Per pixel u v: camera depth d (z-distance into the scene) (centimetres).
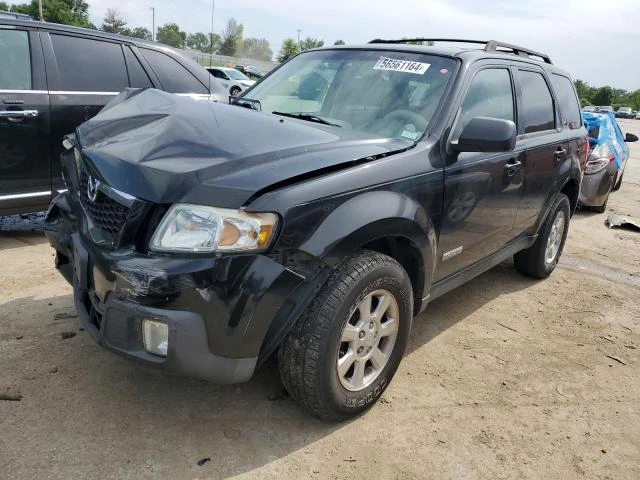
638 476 262
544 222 474
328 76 364
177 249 220
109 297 231
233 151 242
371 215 254
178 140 250
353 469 248
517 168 382
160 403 279
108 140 270
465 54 352
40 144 482
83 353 315
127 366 306
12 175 473
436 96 326
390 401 300
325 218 240
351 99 342
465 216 335
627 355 379
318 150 259
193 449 250
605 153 804
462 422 289
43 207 497
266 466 245
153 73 554
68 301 376
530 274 503
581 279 525
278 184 231
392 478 245
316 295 244
